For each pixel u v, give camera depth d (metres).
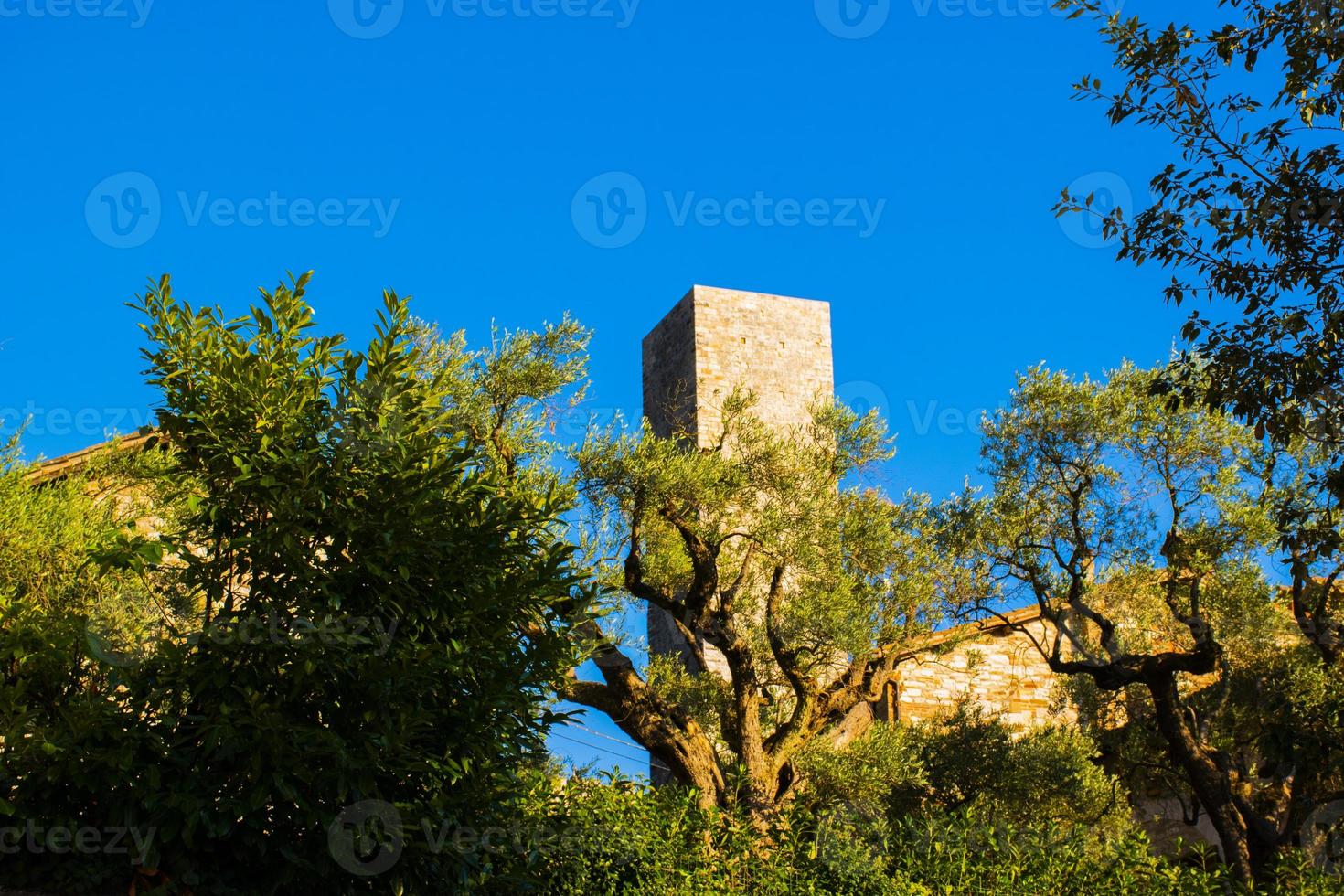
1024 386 19.41
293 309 8.83
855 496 20.20
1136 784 23.55
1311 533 11.50
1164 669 18.16
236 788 7.88
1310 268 10.74
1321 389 10.67
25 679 8.41
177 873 7.59
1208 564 18.19
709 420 35.72
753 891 13.59
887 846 15.46
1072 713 28.36
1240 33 10.95
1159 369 18.33
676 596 20.59
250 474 8.24
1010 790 21.70
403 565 8.27
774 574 19.12
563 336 17.66
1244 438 17.95
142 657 8.38
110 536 8.78
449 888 8.48
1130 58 11.32
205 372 8.57
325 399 8.84
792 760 18.33
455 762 8.48
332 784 7.91
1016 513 19.11
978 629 21.81
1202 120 11.14
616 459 17.45
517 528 9.18
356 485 8.54
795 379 37.44
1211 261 11.17
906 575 19.67
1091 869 14.69
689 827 14.11
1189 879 14.55
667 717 17.47
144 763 7.80
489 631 8.78
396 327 8.98
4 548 13.04
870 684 19.83
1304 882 14.68
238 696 8.00
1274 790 19.92
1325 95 10.80
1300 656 20.81
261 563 8.36
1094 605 21.44
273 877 7.95
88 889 7.55
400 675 8.02
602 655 17.22
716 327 36.84
